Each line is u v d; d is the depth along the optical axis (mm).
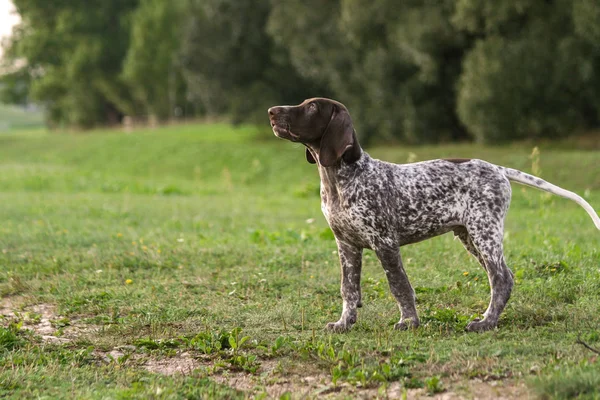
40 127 98500
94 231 13234
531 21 27188
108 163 38969
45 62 65062
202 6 42031
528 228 12586
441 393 4996
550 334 6156
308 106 6398
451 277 8586
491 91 26828
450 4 28500
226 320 7391
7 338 6629
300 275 9133
